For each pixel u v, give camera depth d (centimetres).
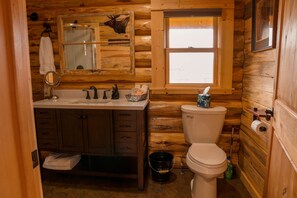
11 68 59
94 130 229
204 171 186
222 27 245
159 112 267
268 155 130
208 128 232
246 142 236
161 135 271
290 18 100
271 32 173
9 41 58
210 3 241
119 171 241
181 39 263
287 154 93
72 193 224
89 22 265
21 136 63
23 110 64
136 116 221
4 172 57
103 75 274
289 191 89
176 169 271
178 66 268
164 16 251
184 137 262
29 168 68
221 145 265
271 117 129
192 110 232
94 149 232
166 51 264
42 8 270
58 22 267
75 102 249
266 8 184
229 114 259
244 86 248
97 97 270
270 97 181
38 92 285
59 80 277
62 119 233
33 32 275
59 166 239
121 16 259
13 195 61
